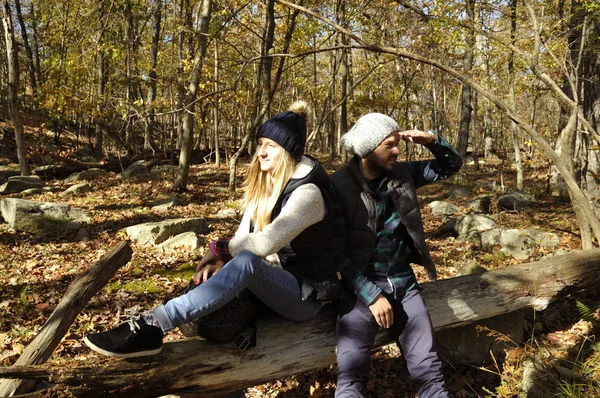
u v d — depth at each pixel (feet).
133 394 7.04
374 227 8.15
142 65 66.28
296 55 18.67
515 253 20.39
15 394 6.91
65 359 12.12
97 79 55.31
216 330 7.27
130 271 19.11
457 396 10.57
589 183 27.86
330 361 8.59
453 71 15.93
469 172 66.08
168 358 7.36
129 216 30.30
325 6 42.96
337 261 7.73
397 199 8.22
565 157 15.62
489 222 24.32
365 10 39.50
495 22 28.04
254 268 7.03
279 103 92.58
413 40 37.76
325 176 7.58
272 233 6.97
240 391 8.95
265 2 45.34
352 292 8.30
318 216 7.20
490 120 95.61
